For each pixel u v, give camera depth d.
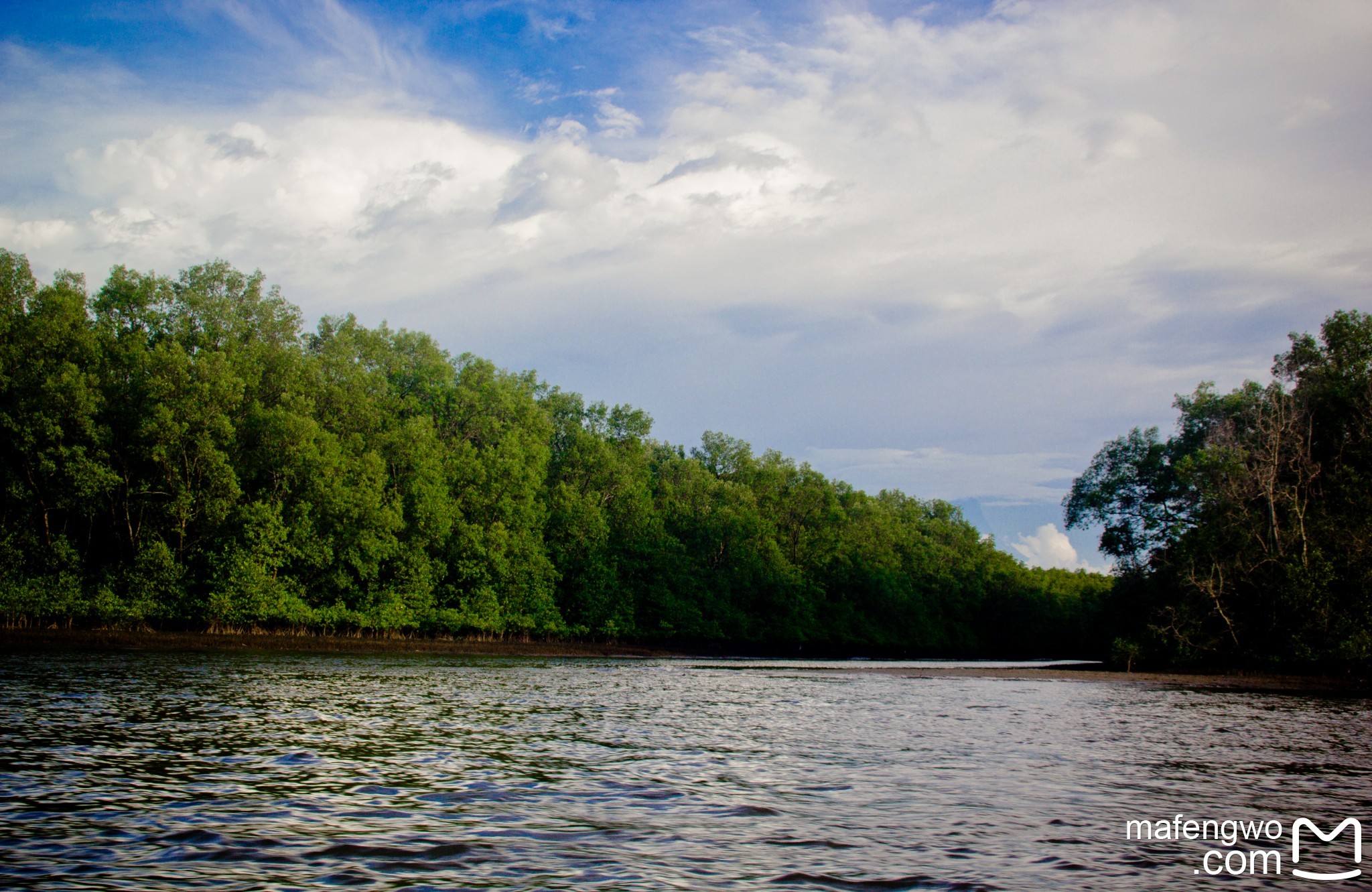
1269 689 52.47
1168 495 74.81
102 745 19.62
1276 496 60.09
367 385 80.81
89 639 55.88
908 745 24.34
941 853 12.93
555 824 14.00
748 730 26.89
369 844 12.49
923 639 121.31
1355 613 55.84
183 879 10.66
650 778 18.27
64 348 60.88
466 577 79.00
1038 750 23.95
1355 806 17.22
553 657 74.25
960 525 147.75
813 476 122.31
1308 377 62.84
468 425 90.12
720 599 100.69
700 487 109.31
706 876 11.49
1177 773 20.67
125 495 62.88
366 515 70.50
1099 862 12.78
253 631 65.19
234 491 62.59
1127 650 66.38
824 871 11.88
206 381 64.06
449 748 21.36
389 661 57.00
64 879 10.50
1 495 58.72
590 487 99.06
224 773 17.16
